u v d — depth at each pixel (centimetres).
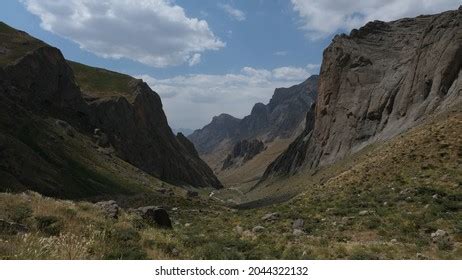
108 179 8406
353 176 4456
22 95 10044
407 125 7900
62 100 12150
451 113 5409
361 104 10888
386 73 10988
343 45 12900
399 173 3819
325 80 13025
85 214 1859
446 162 3659
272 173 16550
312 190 4919
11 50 11488
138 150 14338
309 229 2716
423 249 1897
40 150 7369
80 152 9256
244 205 8681
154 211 2561
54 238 1228
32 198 1912
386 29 13100
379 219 2608
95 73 17825
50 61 12181
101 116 13488
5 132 6650
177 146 18888
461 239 2019
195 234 2712
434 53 8500
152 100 18138
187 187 15925
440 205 2666
